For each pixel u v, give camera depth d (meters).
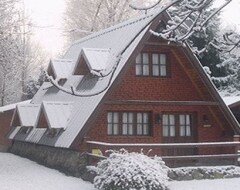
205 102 19.80
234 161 18.69
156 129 19.70
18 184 15.84
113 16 37.47
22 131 26.09
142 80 19.61
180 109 20.20
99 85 18.91
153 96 19.73
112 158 14.81
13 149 28.61
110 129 19.14
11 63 23.28
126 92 19.25
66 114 19.64
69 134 18.27
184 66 20.12
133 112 19.59
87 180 16.61
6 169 19.97
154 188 13.82
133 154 14.86
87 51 19.80
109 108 18.94
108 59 19.67
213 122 20.80
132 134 19.48
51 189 14.88
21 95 44.19
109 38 22.11
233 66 31.14
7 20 21.97
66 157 19.05
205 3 5.84
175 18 6.69
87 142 17.66
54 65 23.56
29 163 22.34
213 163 19.50
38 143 21.47
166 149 19.94
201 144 17.34
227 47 7.55
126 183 13.66
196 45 29.23
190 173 16.88
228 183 15.99
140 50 18.19
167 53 20.16
